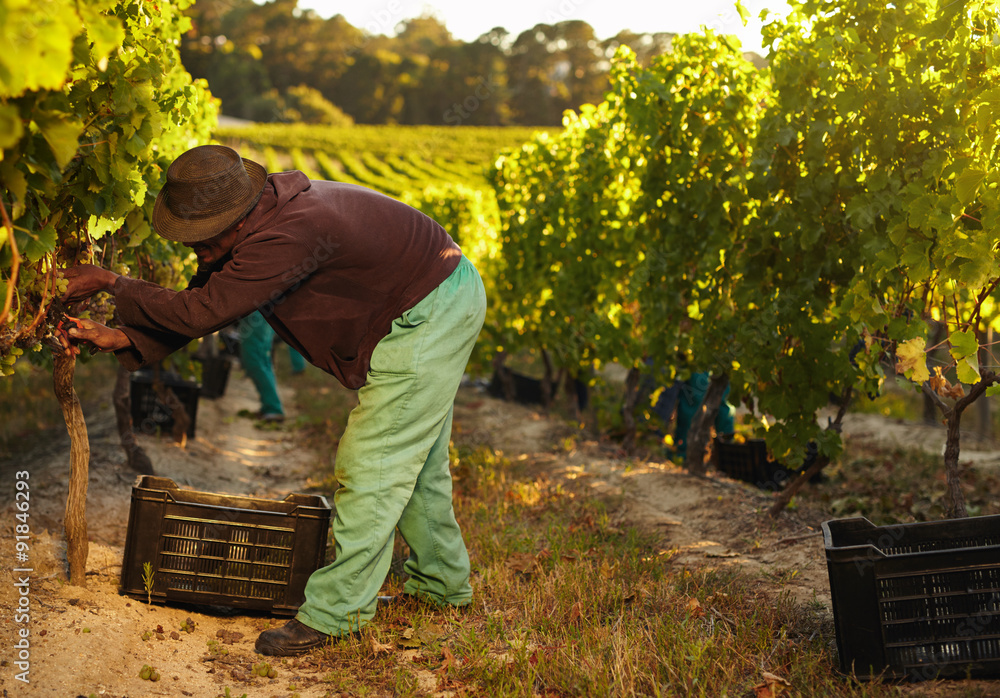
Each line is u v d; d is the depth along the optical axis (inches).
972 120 125.4
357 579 111.3
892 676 95.6
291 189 100.0
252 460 252.4
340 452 112.8
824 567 138.9
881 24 136.0
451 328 110.8
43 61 58.1
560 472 222.1
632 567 139.6
